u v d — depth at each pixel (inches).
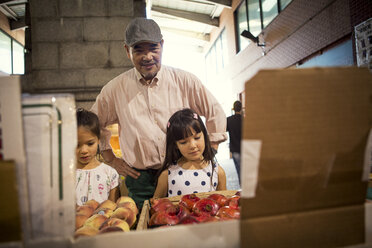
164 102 54.4
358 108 16.9
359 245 17.2
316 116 16.3
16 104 16.4
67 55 90.9
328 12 166.2
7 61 335.0
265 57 265.6
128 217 30.1
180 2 395.5
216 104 58.5
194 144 45.3
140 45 47.3
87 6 91.0
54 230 16.6
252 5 298.2
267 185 16.1
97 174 49.2
